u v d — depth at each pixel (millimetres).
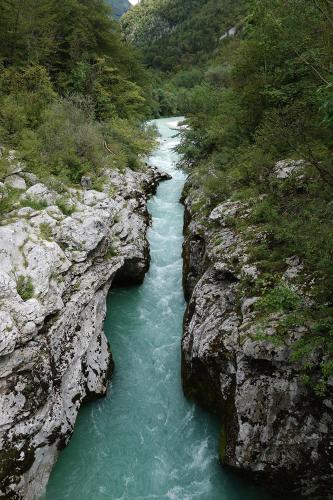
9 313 6633
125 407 9031
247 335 6926
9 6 17531
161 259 14523
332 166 9000
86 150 14344
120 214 13148
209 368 8195
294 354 6043
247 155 13258
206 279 9984
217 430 8320
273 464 6625
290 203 9148
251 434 6730
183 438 8242
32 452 6551
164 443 8156
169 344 10875
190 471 7555
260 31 11852
